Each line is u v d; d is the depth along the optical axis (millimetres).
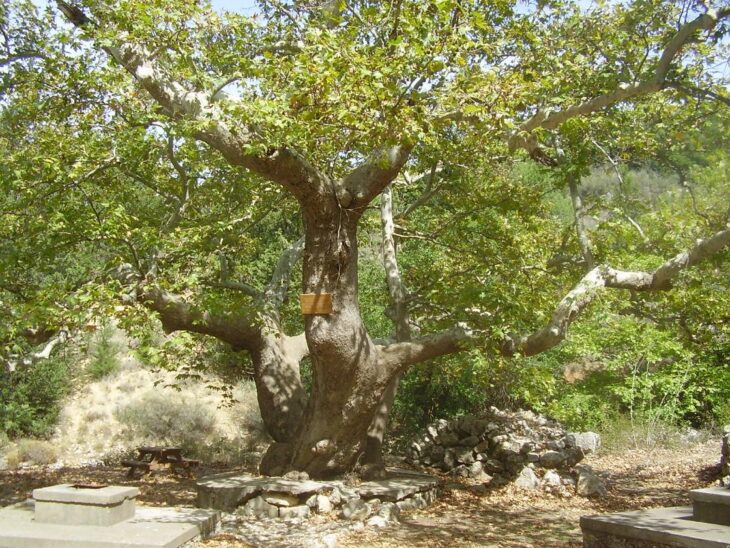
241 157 9086
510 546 8359
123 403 20469
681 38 9234
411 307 13547
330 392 10266
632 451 16547
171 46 9008
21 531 7129
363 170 10227
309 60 8047
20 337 9219
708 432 18016
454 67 8867
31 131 10766
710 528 7090
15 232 9930
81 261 12844
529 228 12750
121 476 13805
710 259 10547
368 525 9312
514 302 10719
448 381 16109
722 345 12562
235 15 9375
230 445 18375
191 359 12602
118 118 10609
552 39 10578
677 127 10859
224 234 12211
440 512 10406
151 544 6758
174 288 9750
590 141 11289
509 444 13344
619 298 11898
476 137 9438
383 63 7969
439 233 13266
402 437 17516
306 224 10203
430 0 7926
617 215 12094
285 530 8859
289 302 15992
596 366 20812
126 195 11922
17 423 18000
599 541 7586
